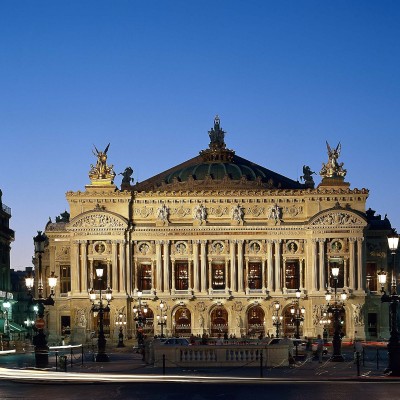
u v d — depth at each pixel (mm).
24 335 186250
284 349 91000
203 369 87312
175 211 188250
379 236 193375
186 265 188625
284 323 185375
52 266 193625
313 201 186875
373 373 80250
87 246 186250
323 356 111125
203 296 185500
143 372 82875
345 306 183500
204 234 186875
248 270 187375
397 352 75562
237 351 90812
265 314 185625
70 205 187625
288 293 184875
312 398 57281
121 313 184000
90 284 185625
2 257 188375
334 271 105625
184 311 187625
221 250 187375
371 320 190000
